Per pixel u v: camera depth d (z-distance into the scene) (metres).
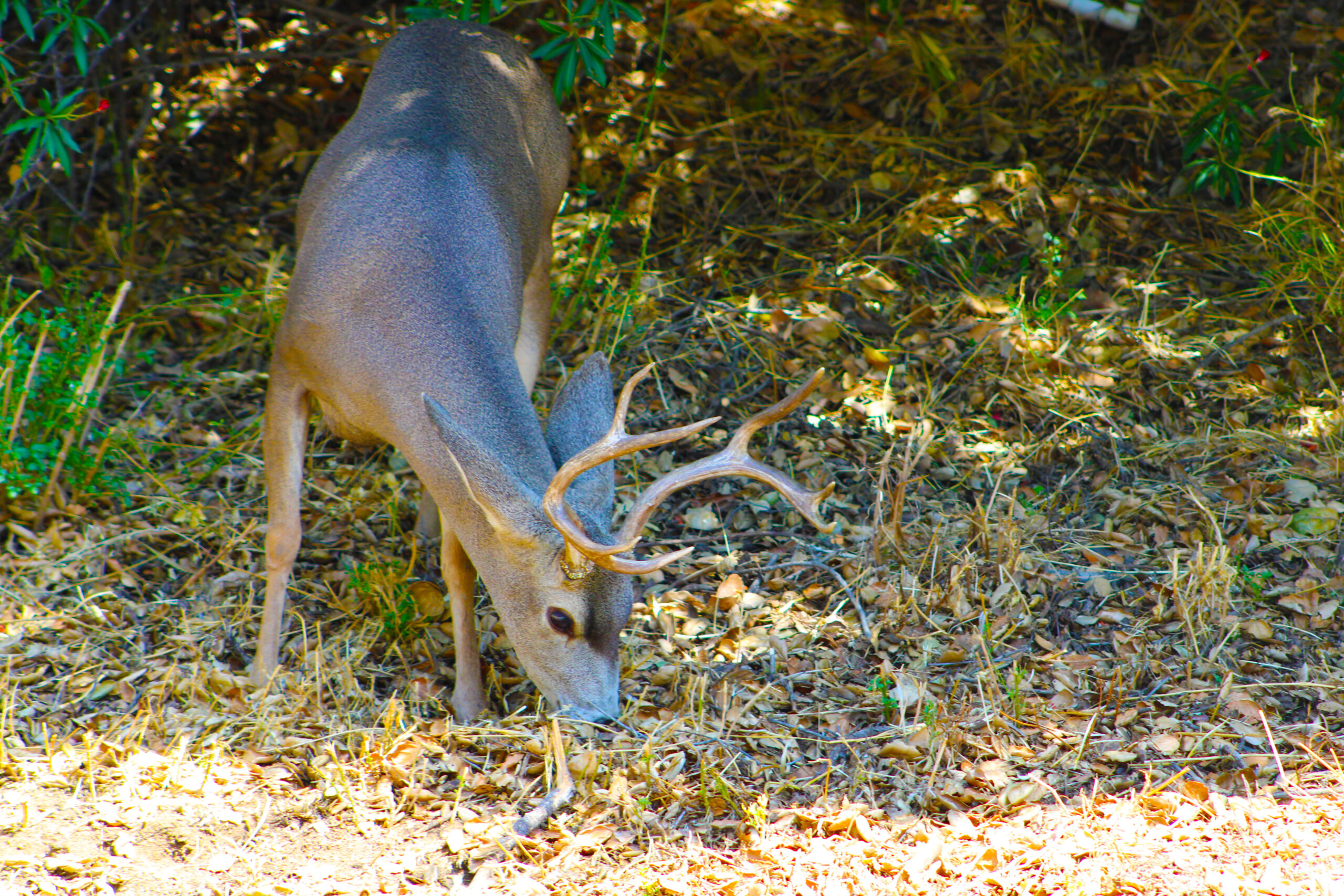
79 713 7.57
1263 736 7.43
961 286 12.12
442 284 7.70
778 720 7.79
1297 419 10.54
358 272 7.72
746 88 14.57
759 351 11.38
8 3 9.56
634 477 10.21
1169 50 14.79
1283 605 8.58
